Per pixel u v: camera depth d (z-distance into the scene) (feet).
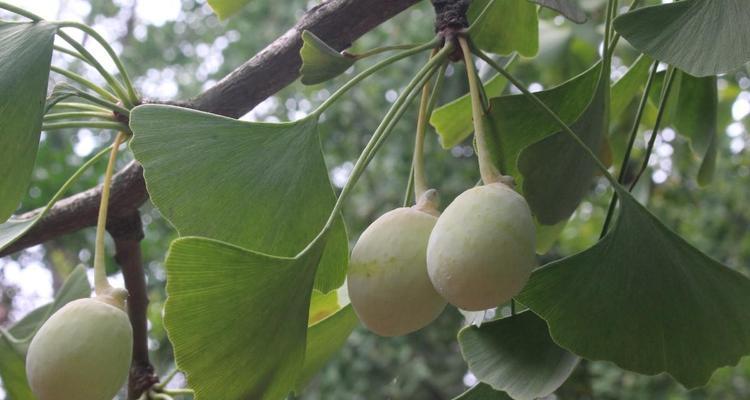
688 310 1.00
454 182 4.56
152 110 0.97
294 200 1.00
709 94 1.42
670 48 0.97
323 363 1.22
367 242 0.94
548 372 1.05
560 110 1.17
